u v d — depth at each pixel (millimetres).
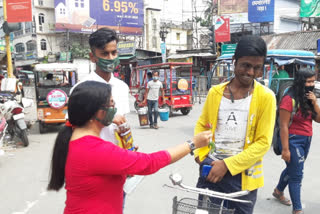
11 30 10711
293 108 2945
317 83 12414
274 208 3490
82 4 31719
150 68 12211
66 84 8484
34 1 32250
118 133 2109
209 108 2045
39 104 7809
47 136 7785
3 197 3871
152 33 37344
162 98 10188
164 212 3443
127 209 3518
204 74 24062
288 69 7914
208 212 1603
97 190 1380
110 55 2115
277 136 3213
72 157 1382
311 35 21578
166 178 4504
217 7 27172
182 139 7180
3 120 5898
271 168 4895
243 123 1936
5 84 7824
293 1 26359
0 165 5242
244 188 1924
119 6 33438
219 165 1856
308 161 5277
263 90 1883
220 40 17875
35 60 34281
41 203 3695
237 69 1846
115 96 2191
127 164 1376
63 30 31266
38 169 4992
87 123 1451
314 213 3344
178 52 26906
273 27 25656
